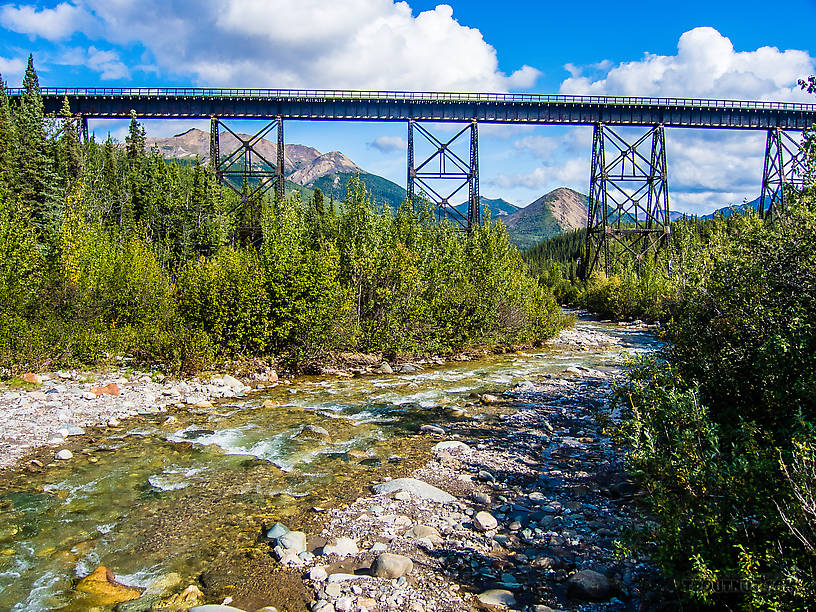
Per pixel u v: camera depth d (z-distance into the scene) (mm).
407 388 19891
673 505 6180
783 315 9039
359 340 25047
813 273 8859
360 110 53375
